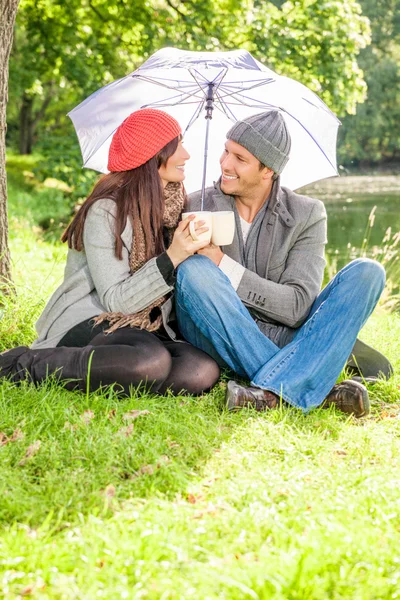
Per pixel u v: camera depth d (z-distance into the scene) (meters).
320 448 2.65
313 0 11.90
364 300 2.97
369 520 2.09
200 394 3.17
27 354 3.11
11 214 12.91
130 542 1.92
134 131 3.04
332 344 2.98
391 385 3.39
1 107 4.06
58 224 12.83
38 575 1.80
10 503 2.13
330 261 10.33
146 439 2.62
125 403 2.91
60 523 2.08
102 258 3.06
